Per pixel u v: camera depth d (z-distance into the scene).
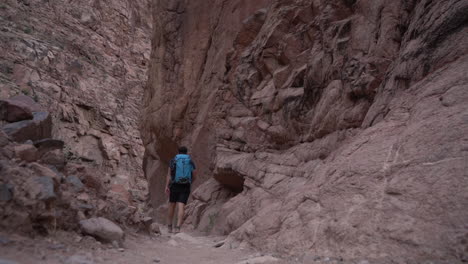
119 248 3.26
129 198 5.54
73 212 3.22
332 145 5.89
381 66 5.45
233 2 12.12
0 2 22.73
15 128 3.71
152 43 16.77
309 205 3.87
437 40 4.26
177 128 13.20
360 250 2.82
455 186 2.70
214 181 10.05
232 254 3.86
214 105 11.08
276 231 4.00
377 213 3.01
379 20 5.86
